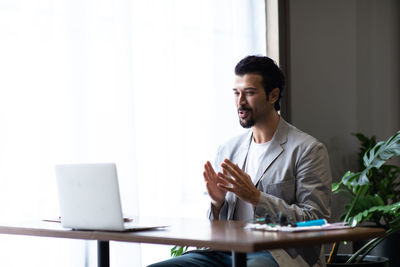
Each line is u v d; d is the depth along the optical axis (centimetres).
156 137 446
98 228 254
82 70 404
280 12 513
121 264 414
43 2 391
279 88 329
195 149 468
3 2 378
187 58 468
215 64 484
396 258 474
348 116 566
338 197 550
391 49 612
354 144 571
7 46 379
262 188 318
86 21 406
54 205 390
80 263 399
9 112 377
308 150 311
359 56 580
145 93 442
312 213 294
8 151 376
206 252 311
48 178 388
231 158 342
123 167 420
